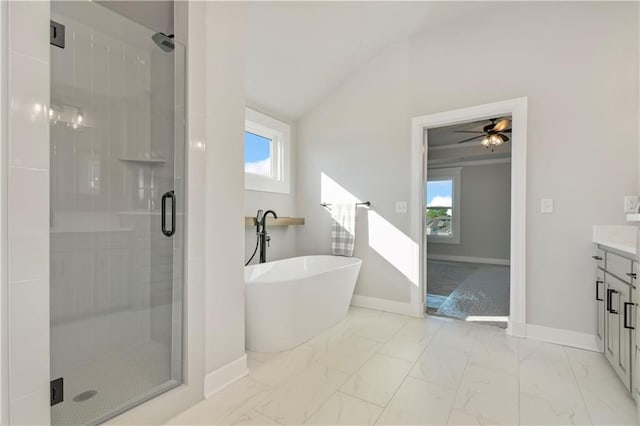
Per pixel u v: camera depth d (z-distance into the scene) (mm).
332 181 3475
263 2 2303
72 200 1422
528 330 2434
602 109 2197
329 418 1494
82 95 1447
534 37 2424
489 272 5234
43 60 1149
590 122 2229
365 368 1974
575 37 2285
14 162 1076
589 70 2238
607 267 1949
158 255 1604
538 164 2393
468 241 6492
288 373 1911
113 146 1549
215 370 1714
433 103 2859
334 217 3371
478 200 6383
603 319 2039
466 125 4645
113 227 1562
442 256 6777
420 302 2945
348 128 3369
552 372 1916
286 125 3594
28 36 1109
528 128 2428
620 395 1674
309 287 2361
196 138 1627
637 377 1454
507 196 6102
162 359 1578
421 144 2951
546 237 2365
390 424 1455
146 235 1615
